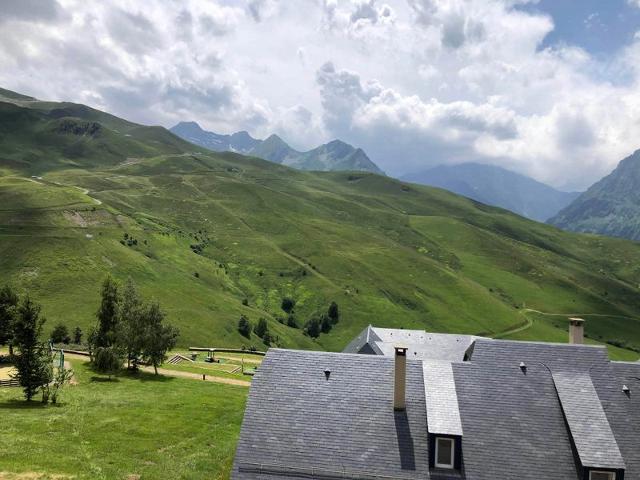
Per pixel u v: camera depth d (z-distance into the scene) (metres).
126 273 181.62
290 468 30.36
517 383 33.78
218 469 35.47
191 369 89.94
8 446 33.91
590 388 33.03
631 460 30.25
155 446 38.72
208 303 184.50
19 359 49.88
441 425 30.67
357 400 33.31
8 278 160.00
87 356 95.62
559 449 30.75
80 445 36.66
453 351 69.69
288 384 34.28
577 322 39.97
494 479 29.61
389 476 29.86
